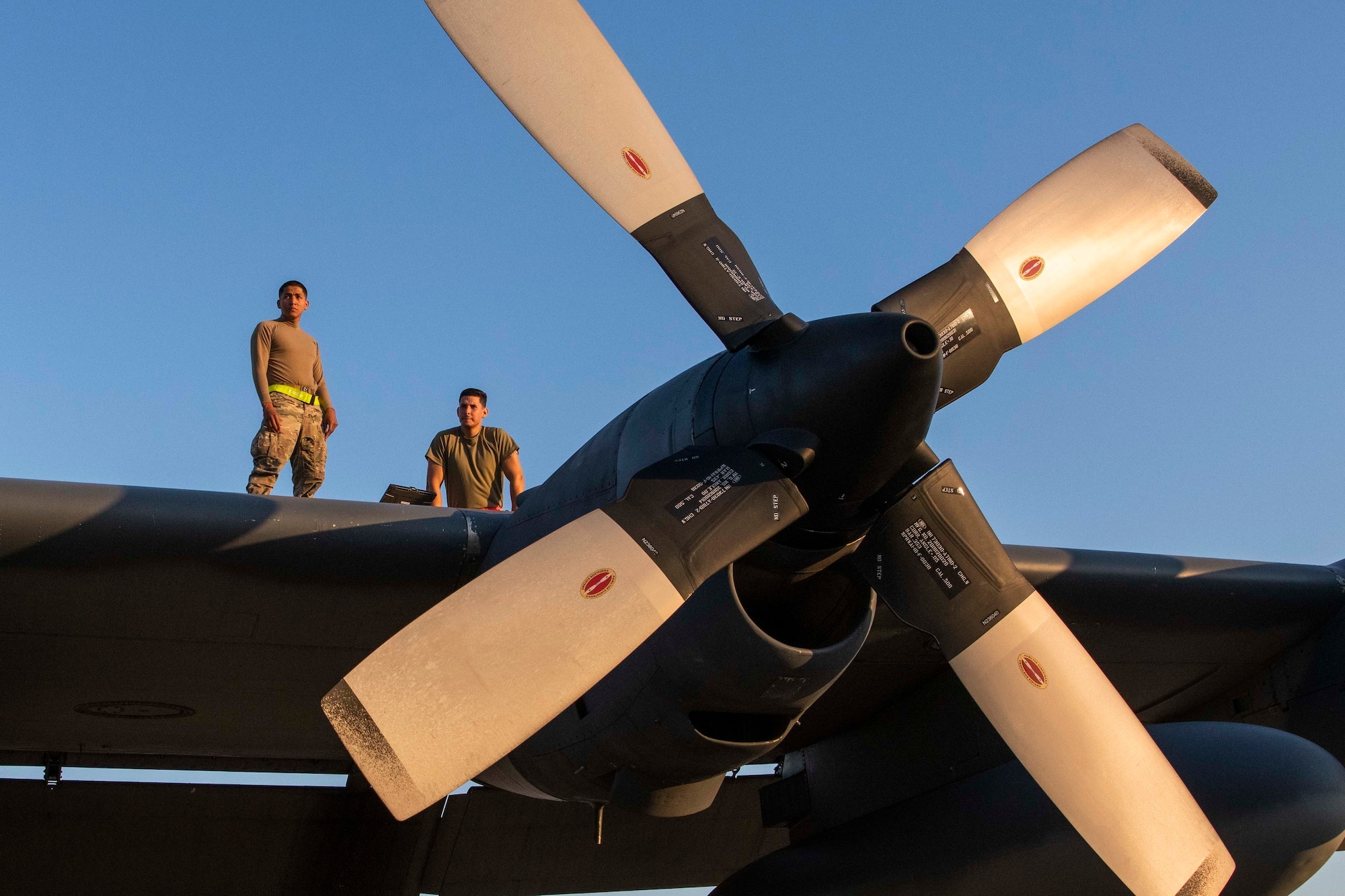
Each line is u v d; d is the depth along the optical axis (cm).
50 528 440
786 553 390
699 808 448
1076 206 446
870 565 393
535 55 393
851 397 352
